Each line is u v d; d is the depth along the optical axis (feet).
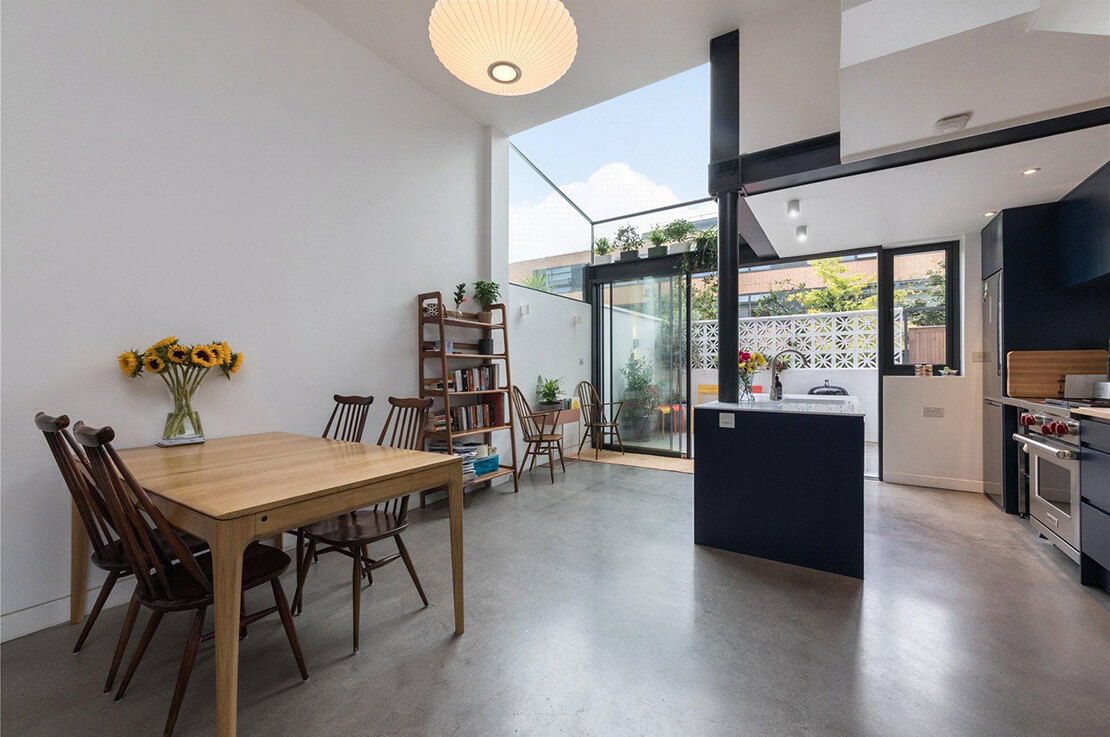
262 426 8.96
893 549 8.99
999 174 9.36
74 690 5.08
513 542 9.47
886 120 7.55
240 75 8.66
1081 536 7.56
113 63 7.12
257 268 8.91
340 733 4.45
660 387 19.15
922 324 14.55
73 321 6.73
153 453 6.68
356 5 9.68
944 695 4.95
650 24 9.71
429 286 12.59
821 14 8.90
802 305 23.08
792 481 8.39
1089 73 6.36
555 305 18.31
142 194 7.42
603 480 14.79
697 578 7.79
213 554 4.03
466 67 6.43
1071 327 10.70
